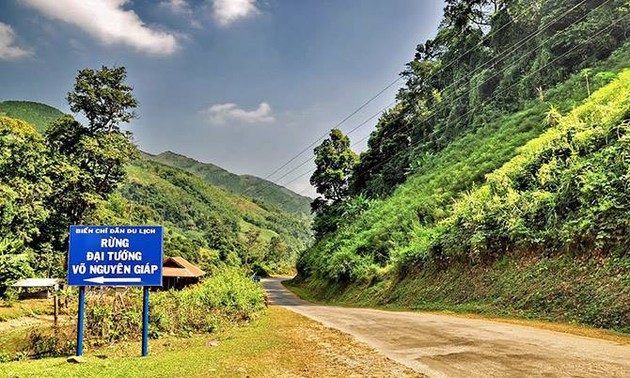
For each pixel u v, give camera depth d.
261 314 19.70
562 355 7.80
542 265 15.73
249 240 121.75
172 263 47.22
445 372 7.18
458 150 40.59
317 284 48.66
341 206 61.56
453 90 52.97
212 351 10.20
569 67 35.75
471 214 22.14
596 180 15.04
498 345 9.16
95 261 10.41
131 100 46.59
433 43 66.19
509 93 41.53
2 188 34.34
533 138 29.00
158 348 11.38
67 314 22.42
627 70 23.11
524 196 18.75
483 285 18.50
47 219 40.62
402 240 32.81
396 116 63.62
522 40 43.69
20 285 25.52
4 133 38.69
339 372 7.72
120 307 14.66
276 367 8.28
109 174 46.94
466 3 55.41
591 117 19.97
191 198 184.75
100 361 9.65
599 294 12.23
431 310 19.61
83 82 44.19
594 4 36.19
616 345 8.75
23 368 9.02
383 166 61.38
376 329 13.25
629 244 12.63
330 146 72.69
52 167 39.88
